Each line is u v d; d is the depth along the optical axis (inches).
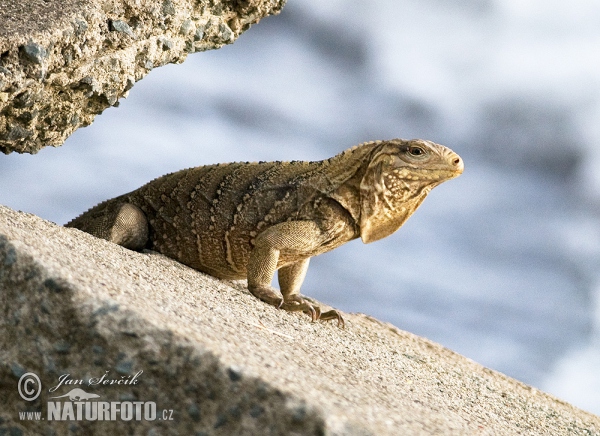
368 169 554.3
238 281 615.2
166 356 306.3
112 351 311.4
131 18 534.0
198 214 577.0
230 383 296.4
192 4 584.7
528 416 499.2
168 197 591.5
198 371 301.1
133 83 549.0
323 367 390.0
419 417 358.3
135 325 311.7
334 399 318.0
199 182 586.9
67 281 324.2
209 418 296.5
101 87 521.0
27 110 483.2
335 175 562.9
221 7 617.9
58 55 479.5
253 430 289.3
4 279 332.8
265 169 581.9
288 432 285.1
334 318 535.2
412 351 576.4
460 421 395.9
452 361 618.2
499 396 529.7
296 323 496.1
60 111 514.9
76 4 498.6
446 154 548.4
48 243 386.9
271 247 537.0
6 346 326.6
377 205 558.3
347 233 565.0
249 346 359.6
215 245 575.2
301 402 287.9
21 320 326.0
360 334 559.5
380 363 476.7
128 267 438.6
